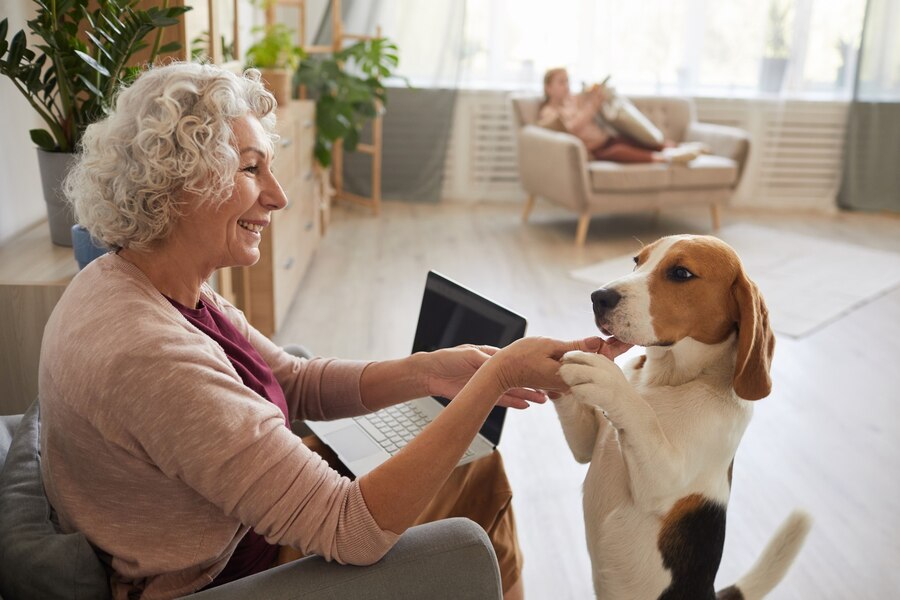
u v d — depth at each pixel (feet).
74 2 5.81
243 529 3.55
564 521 7.22
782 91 19.08
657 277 3.82
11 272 6.01
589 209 15.72
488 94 19.01
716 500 3.91
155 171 3.18
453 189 19.70
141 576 3.31
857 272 14.56
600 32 18.69
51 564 3.10
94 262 3.48
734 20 18.74
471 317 4.96
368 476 3.28
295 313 11.72
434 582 3.32
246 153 3.45
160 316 3.21
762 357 3.69
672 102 18.24
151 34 7.09
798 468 8.17
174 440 3.02
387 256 14.70
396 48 16.25
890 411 9.45
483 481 4.80
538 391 4.11
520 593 5.03
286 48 13.57
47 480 3.36
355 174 18.84
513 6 18.54
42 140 6.30
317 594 3.16
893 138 18.81
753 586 4.44
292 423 5.15
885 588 6.42
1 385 5.96
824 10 18.60
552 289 13.20
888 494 7.76
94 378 3.02
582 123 16.47
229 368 3.28
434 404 5.32
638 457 3.58
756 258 15.30
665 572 3.86
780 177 19.72
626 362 4.45
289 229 11.22
